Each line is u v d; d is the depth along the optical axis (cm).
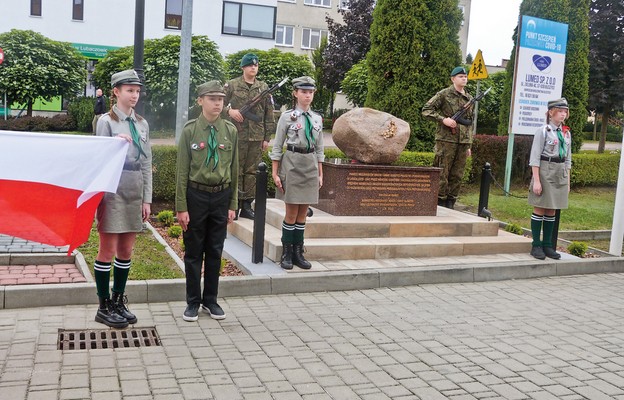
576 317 670
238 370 487
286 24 4303
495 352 553
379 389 465
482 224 931
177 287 653
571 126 1606
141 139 569
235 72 2805
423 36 1377
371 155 927
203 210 589
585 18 1563
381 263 798
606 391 480
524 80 1347
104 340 539
